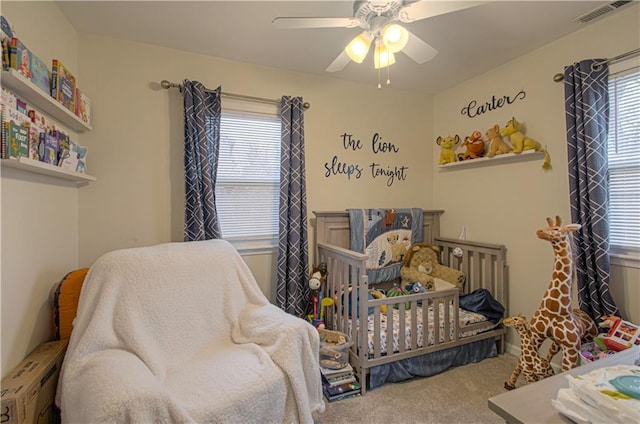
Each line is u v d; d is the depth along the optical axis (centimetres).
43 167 139
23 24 148
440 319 243
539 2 181
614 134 199
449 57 251
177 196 241
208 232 232
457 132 312
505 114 264
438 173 337
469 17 195
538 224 240
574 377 96
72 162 178
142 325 153
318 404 164
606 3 183
